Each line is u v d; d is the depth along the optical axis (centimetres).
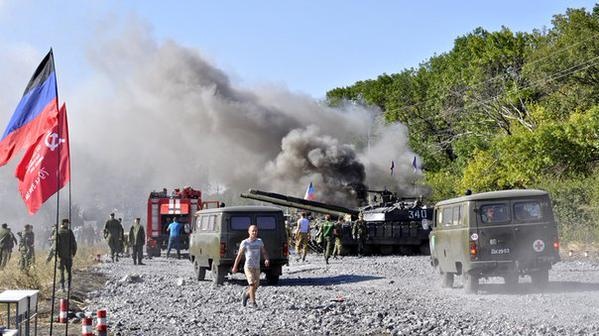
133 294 2217
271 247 2350
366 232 3984
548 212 1906
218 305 1892
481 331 1348
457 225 1988
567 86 5212
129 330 1502
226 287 2328
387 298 1933
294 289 2239
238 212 2359
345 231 3994
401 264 3200
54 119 1310
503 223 1900
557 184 3841
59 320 1620
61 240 2198
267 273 2383
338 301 1888
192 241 2634
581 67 5044
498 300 1777
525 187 4638
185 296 2120
